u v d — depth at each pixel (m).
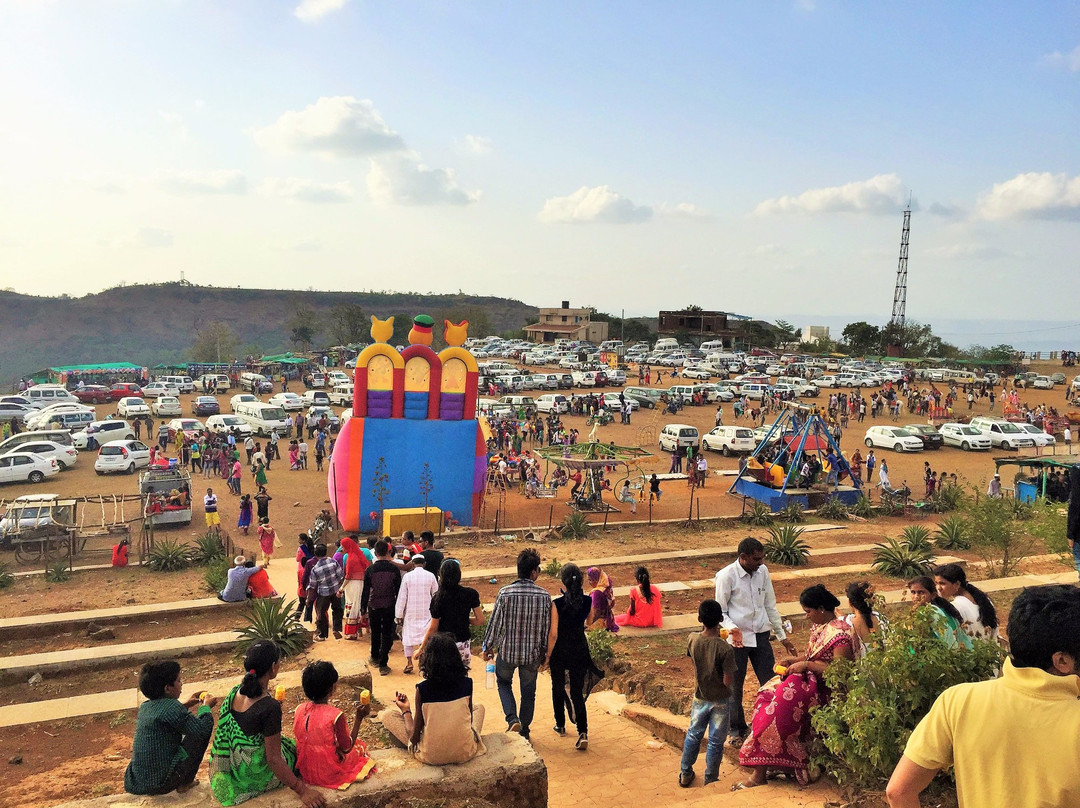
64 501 22.95
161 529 26.75
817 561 18.83
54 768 8.02
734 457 44.66
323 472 38.84
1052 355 100.69
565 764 7.50
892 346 115.50
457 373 26.09
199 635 12.47
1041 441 45.50
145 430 51.06
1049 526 15.94
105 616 13.67
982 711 2.74
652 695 9.53
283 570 19.72
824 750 6.11
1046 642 2.62
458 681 5.90
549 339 133.00
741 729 7.41
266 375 82.19
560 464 30.22
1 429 45.59
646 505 31.59
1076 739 2.57
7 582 18.23
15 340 196.00
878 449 46.84
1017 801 2.64
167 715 5.45
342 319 143.38
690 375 80.25
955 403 64.12
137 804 5.29
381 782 5.53
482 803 5.52
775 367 83.81
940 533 21.30
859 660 5.96
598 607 11.98
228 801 5.30
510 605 7.39
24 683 10.96
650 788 6.80
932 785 5.28
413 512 23.14
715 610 6.55
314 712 5.59
